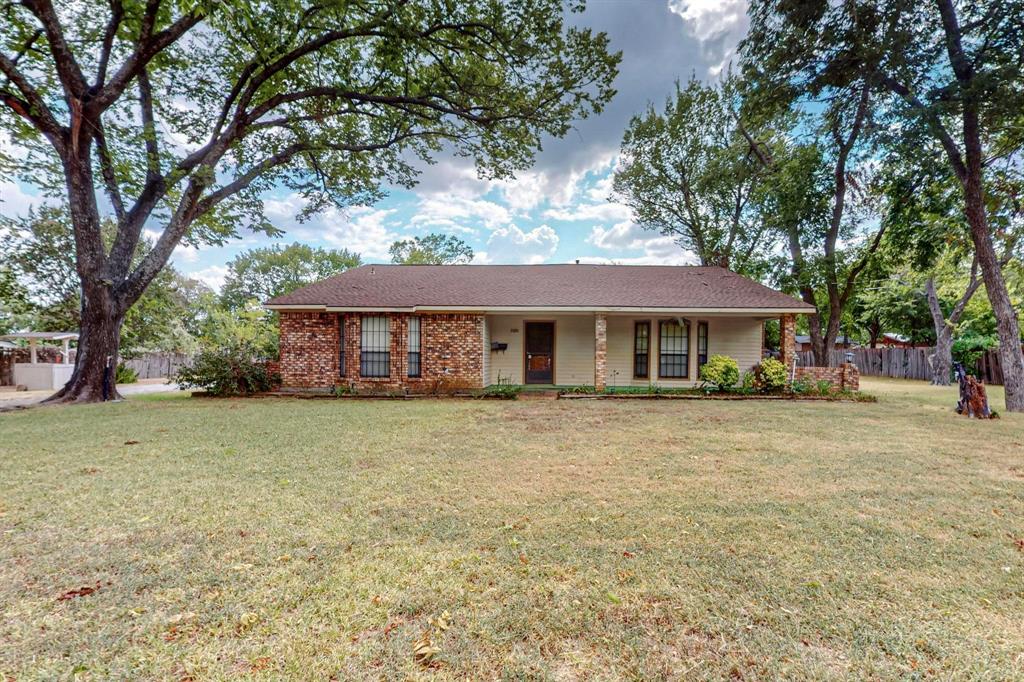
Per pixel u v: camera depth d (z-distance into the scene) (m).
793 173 15.02
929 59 10.85
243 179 13.57
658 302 13.19
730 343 14.20
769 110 14.09
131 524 3.55
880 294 23.14
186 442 6.50
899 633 2.25
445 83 13.19
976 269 16.75
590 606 2.47
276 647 2.12
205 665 1.99
